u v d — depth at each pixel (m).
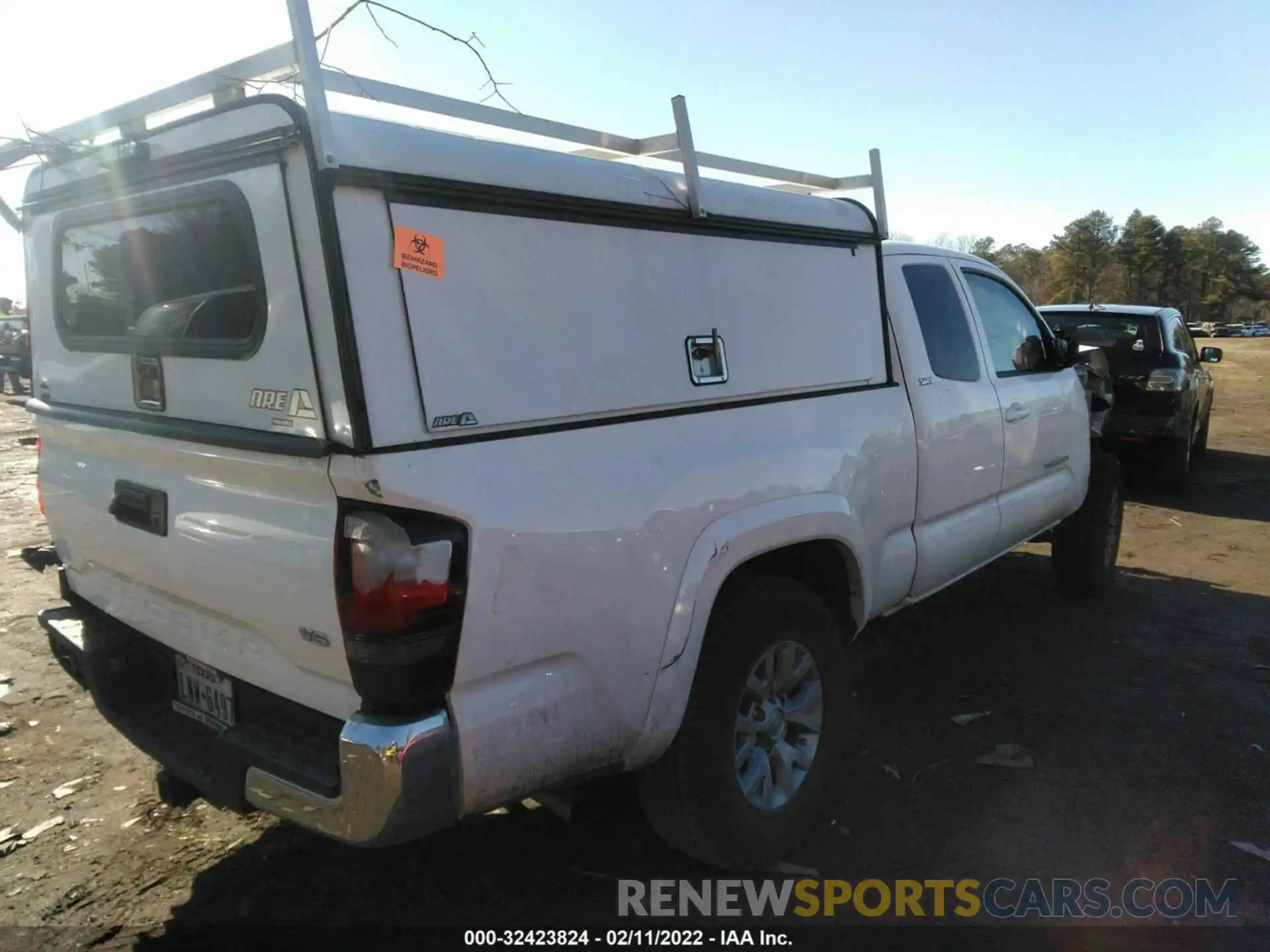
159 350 2.52
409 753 2.04
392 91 2.33
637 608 2.47
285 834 3.25
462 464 2.11
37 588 6.04
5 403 18.44
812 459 3.09
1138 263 105.25
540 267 2.34
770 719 3.02
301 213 2.02
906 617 5.54
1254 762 3.76
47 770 3.69
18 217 3.21
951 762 3.76
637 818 3.30
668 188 2.73
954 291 4.29
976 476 4.21
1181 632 5.28
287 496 2.19
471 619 2.12
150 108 2.47
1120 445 9.25
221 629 2.55
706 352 2.79
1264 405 19.20
